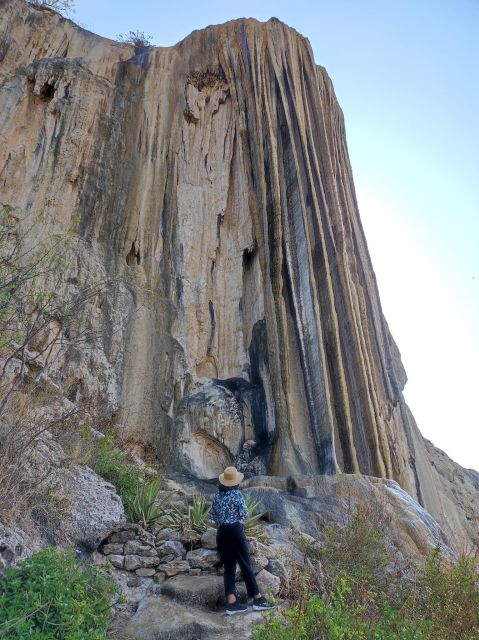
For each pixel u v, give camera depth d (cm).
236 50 1684
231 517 530
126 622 482
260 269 1357
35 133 1407
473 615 523
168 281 1327
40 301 651
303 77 1689
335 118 1848
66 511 550
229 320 1352
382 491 923
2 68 1512
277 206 1363
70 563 457
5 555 430
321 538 724
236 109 1606
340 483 929
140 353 1160
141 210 1387
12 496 489
